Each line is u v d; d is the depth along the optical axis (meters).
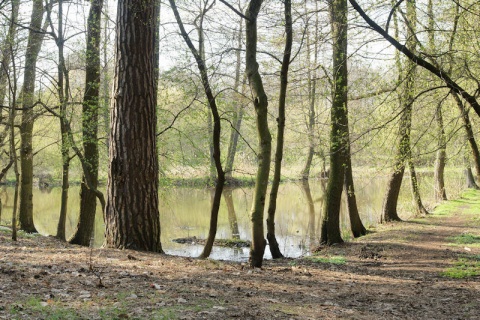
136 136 10.62
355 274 10.02
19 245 9.91
